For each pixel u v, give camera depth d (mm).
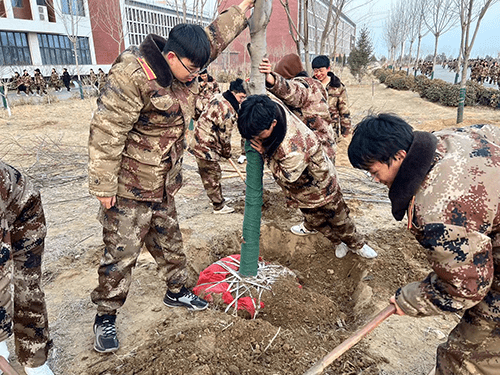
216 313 2717
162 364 2209
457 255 1391
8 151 7766
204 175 4332
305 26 5148
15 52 26859
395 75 24984
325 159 2883
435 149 1479
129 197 2246
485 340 1636
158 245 2578
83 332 2590
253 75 2719
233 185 5758
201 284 3107
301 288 3129
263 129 2326
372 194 5273
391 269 3338
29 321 2000
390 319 2730
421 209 1445
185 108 2234
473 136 1550
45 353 2105
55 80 25016
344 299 3289
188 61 2039
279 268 3363
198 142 4105
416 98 18016
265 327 2537
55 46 29516
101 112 1987
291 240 4051
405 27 33000
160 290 3041
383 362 2318
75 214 4695
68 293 3047
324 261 3766
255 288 3023
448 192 1392
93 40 32094
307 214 3271
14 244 1891
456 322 2715
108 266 2324
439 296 1568
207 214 4605
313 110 3561
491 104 15078
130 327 2596
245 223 2963
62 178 6137
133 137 2158
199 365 2201
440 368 1810
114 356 2332
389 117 1532
